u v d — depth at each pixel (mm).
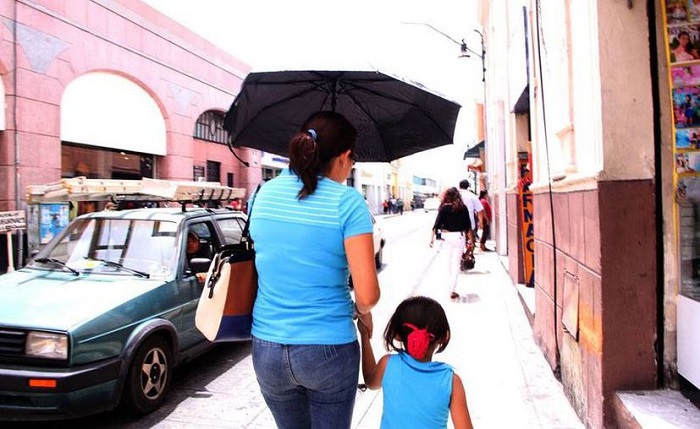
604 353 3037
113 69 13617
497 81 12562
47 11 11359
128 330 3850
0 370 3451
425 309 2006
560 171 4066
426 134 3238
